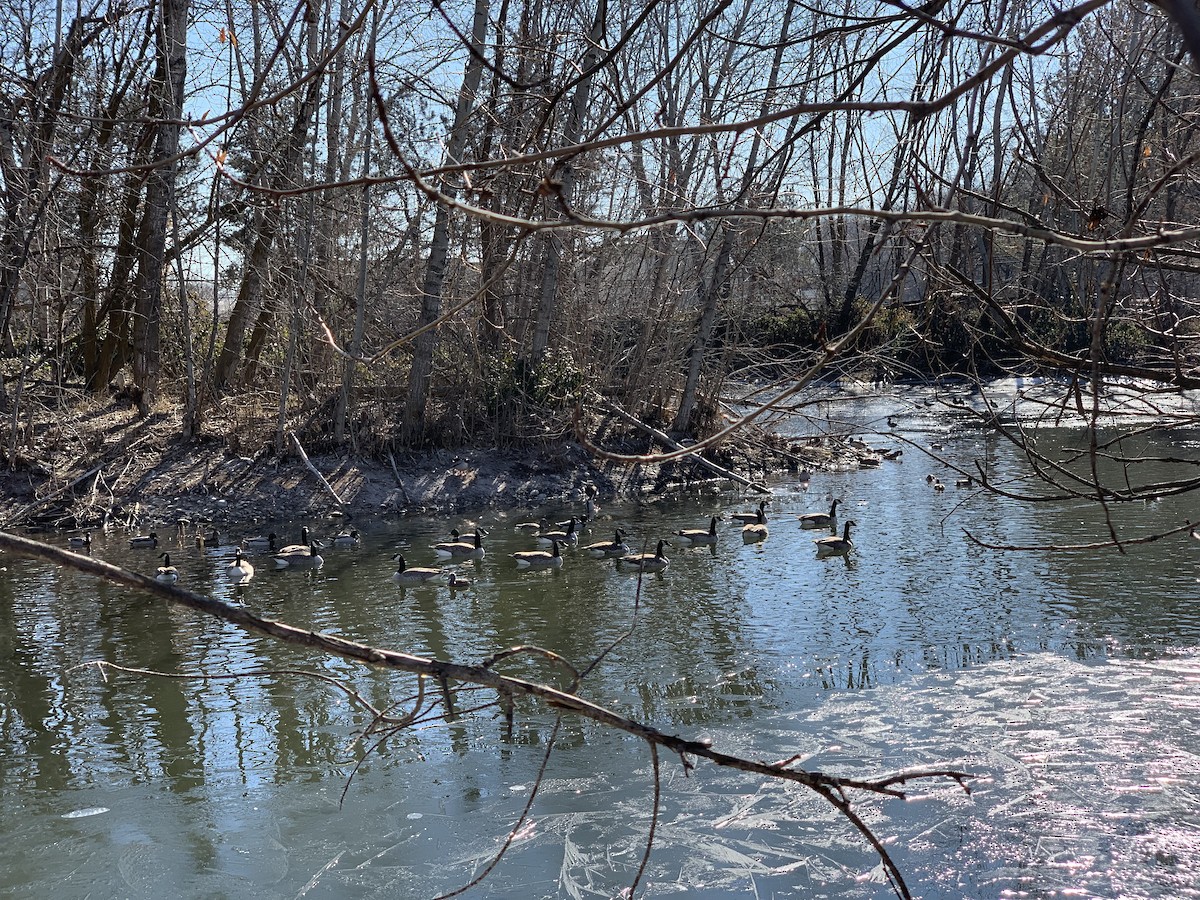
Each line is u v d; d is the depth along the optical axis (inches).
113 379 1145.4
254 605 665.0
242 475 962.1
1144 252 189.2
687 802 410.3
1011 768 416.5
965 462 1103.0
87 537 802.8
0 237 676.7
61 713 502.0
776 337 1173.7
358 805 411.5
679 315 1153.4
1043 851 360.2
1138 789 397.7
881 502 974.4
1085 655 530.0
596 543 840.9
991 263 228.2
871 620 608.1
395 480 997.8
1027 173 285.6
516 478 1042.7
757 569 746.2
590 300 1173.1
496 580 730.2
